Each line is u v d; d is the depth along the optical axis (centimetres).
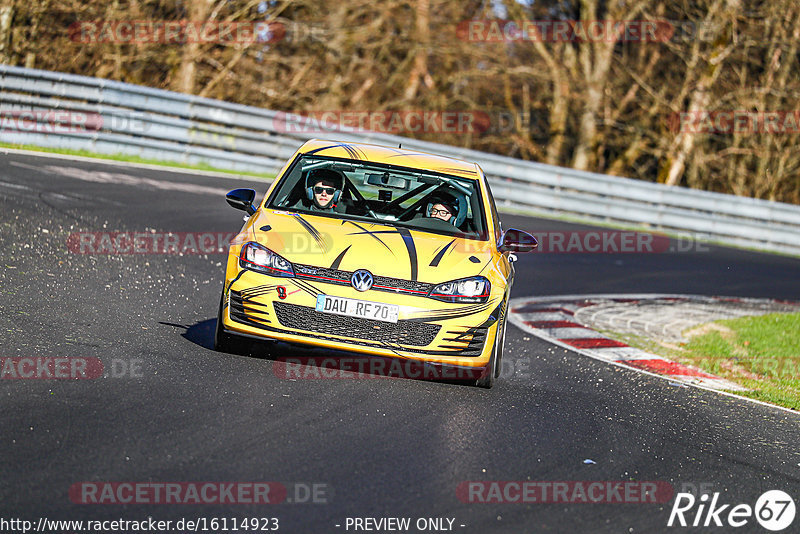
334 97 9556
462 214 2400
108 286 2802
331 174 2402
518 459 1714
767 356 3516
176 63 8788
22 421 1545
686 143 10306
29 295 2477
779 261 6862
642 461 1822
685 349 3497
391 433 1755
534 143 11356
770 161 11075
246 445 1573
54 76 6053
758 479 1816
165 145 6400
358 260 2089
